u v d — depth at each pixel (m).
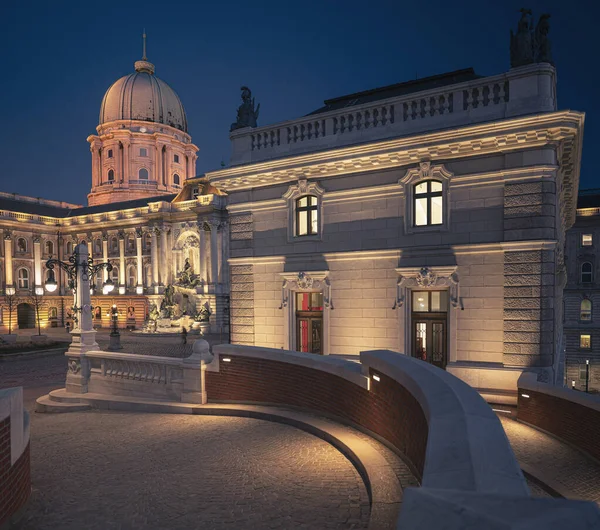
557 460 12.09
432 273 17.95
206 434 12.09
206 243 67.81
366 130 19.44
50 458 10.66
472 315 17.36
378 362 9.69
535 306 16.25
